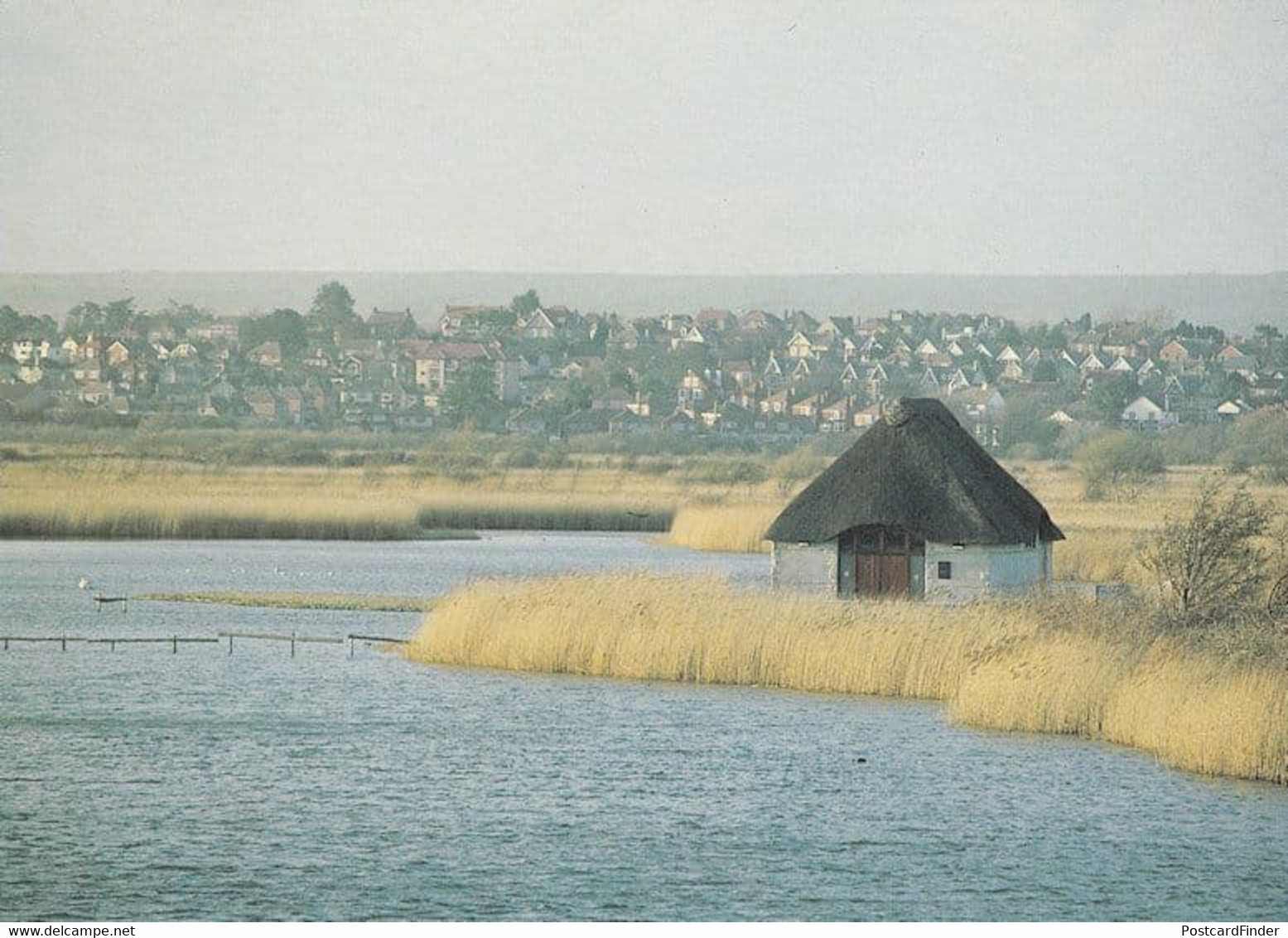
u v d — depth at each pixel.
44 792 184.62
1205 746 190.88
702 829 171.50
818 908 149.50
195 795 184.00
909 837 169.00
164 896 151.62
